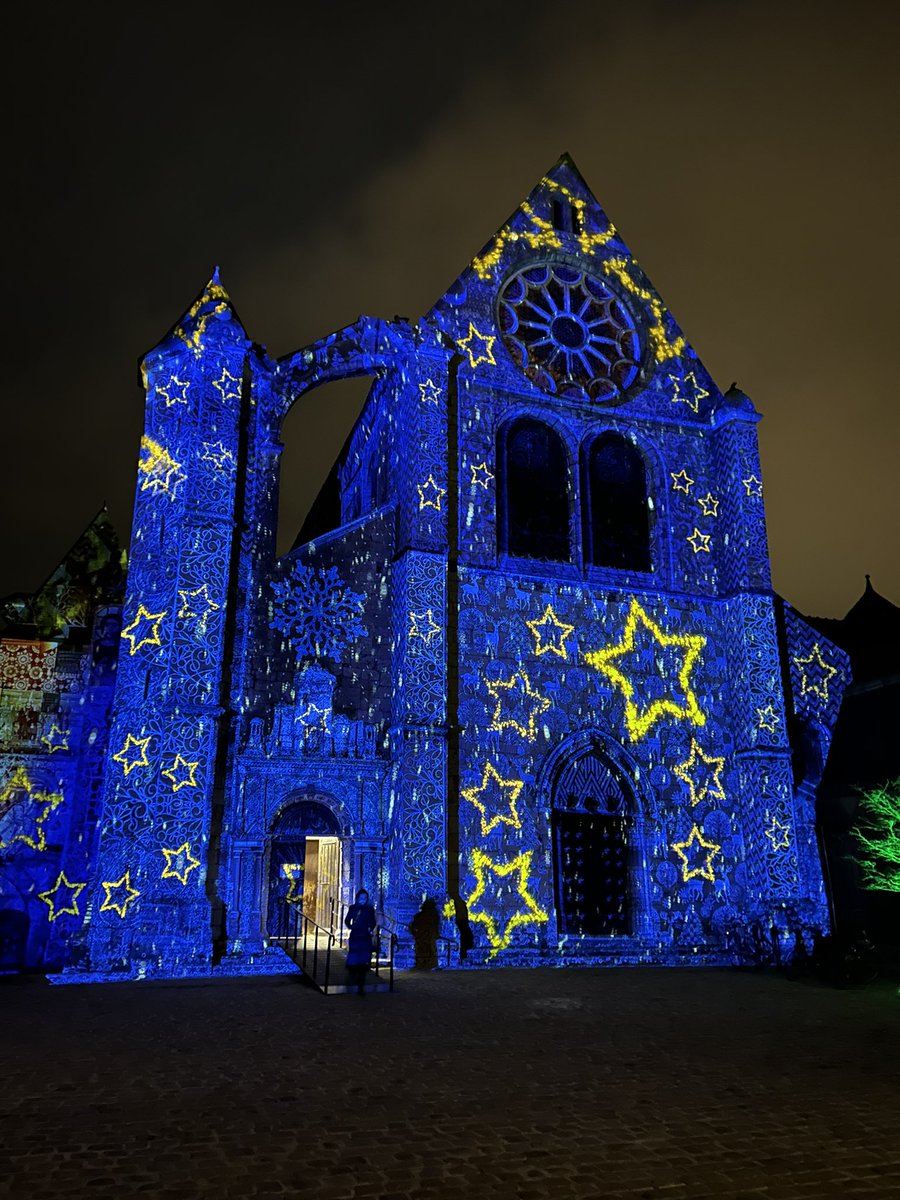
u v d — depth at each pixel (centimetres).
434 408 2581
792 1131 791
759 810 2559
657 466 2903
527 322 2891
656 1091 930
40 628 2825
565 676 2561
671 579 2784
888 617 3325
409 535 2467
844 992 1830
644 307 3047
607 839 2508
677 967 2362
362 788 2339
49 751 2356
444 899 2230
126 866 1970
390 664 2486
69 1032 1255
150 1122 801
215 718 2097
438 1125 797
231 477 2252
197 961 1939
